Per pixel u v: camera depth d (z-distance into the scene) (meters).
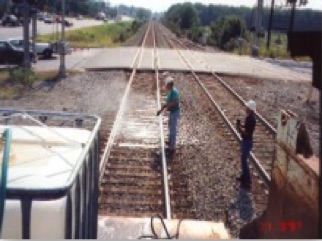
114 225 5.75
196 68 28.64
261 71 30.59
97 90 18.34
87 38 55.53
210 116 14.95
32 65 25.55
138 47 47.38
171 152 10.56
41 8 25.19
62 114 4.18
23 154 3.17
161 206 7.69
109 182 8.55
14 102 15.30
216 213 7.57
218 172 9.45
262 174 9.38
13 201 2.37
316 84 2.75
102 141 11.11
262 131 13.28
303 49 2.93
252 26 47.16
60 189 2.41
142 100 16.95
